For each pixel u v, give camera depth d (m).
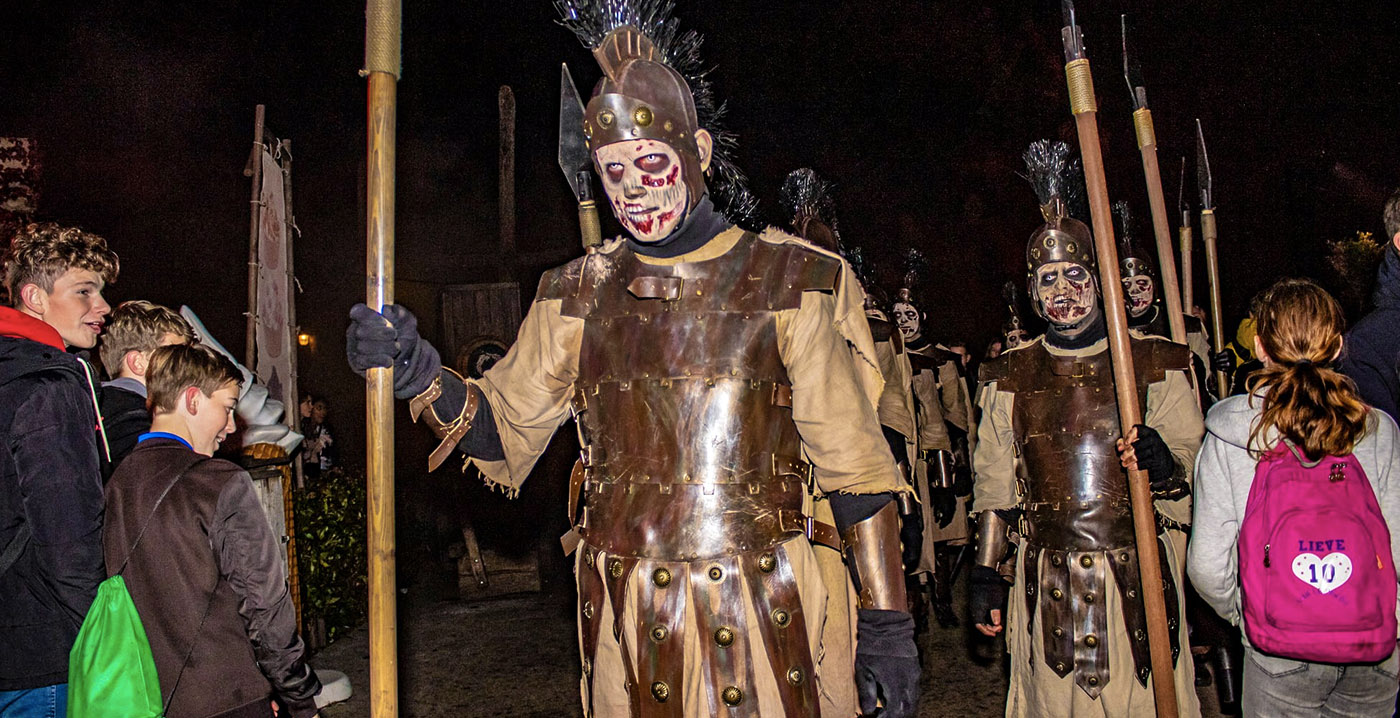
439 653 5.96
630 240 2.16
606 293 2.12
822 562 2.09
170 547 2.46
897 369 4.52
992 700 4.70
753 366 1.99
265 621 2.54
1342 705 2.55
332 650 6.02
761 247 2.06
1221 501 2.59
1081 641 2.99
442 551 7.69
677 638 1.94
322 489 6.23
